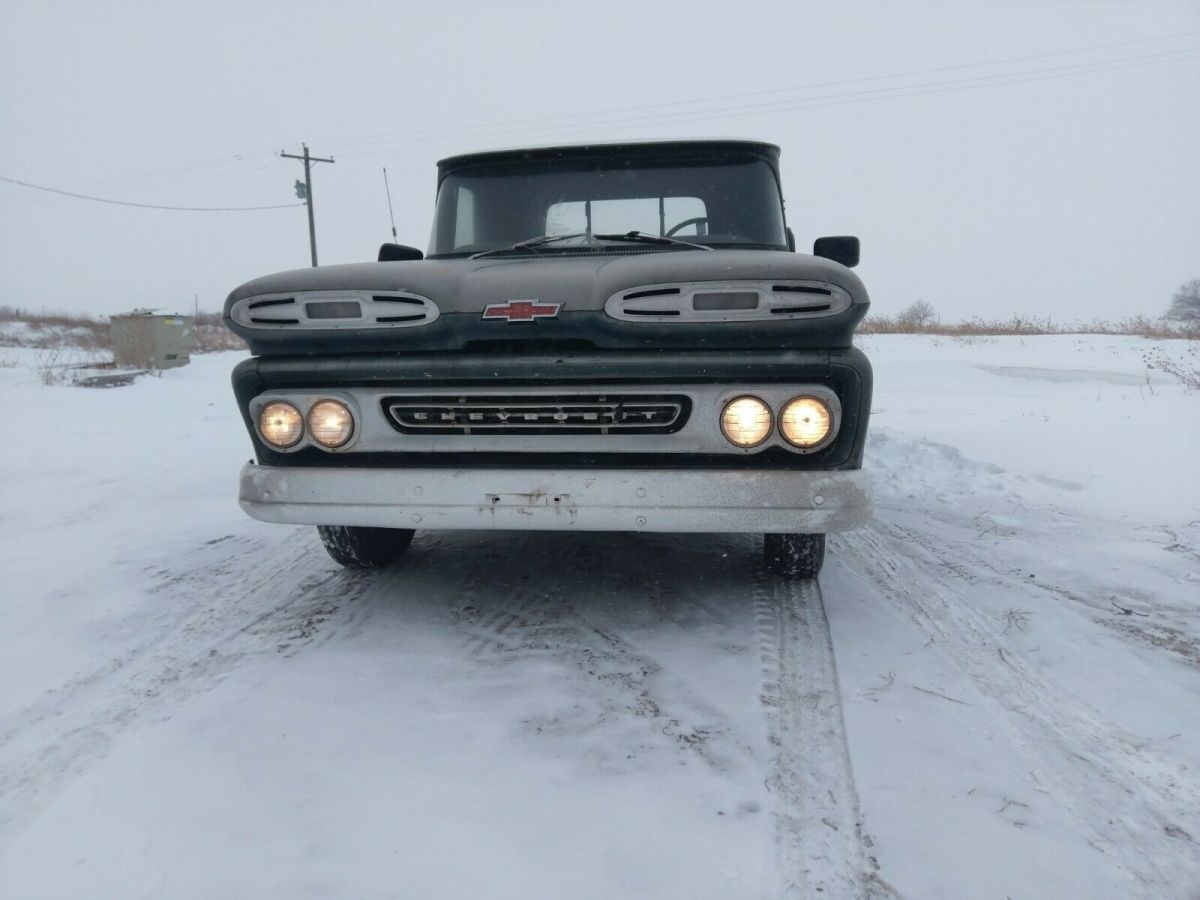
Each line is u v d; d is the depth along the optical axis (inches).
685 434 118.6
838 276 112.9
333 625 138.5
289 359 128.6
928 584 155.3
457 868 78.0
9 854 80.8
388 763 95.7
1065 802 87.4
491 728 103.5
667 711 107.3
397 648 128.6
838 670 118.6
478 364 119.8
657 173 162.9
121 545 189.3
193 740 101.3
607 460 121.4
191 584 160.9
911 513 211.6
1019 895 73.8
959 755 96.3
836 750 97.6
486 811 86.4
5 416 413.4
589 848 80.5
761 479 116.6
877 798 88.0
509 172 167.3
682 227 160.9
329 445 127.0
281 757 97.3
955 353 671.1
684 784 90.9
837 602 145.3
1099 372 528.7
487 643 130.0
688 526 118.0
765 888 74.9
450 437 123.8
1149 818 84.7
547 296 116.6
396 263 132.2
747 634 131.6
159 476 271.4
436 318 118.8
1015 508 214.2
